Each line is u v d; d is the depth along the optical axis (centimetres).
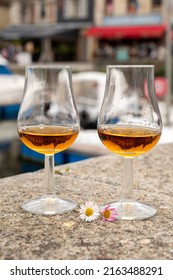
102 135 52
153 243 48
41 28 1043
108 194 64
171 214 56
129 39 991
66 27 1023
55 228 51
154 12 963
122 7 995
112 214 53
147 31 905
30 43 1026
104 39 1015
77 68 788
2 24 991
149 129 53
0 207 58
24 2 1086
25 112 54
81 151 207
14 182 70
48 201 58
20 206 58
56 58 1036
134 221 53
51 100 55
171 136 209
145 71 53
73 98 56
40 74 55
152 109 53
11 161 248
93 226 52
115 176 75
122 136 51
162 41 949
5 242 47
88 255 45
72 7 1042
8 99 382
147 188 69
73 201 60
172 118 288
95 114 280
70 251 46
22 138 54
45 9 1073
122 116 53
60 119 55
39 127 55
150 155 91
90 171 78
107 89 54
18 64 866
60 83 55
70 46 1038
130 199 58
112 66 53
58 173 77
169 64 278
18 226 52
